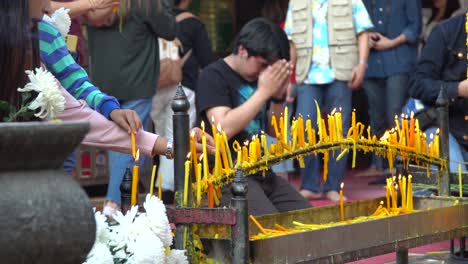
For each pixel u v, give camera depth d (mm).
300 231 3816
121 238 3516
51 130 2357
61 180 2424
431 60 7082
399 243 4258
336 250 3859
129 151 4109
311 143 4238
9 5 3139
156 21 7785
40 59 3895
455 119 6906
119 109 4141
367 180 12078
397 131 5254
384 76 11570
